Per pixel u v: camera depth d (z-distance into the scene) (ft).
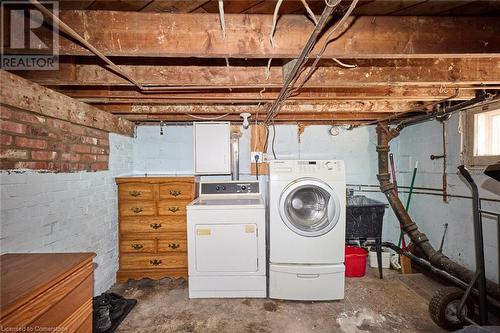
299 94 6.77
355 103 8.32
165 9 3.87
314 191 8.16
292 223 7.70
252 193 10.05
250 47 4.06
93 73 5.26
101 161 8.36
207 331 6.43
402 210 10.03
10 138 4.86
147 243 9.14
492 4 3.81
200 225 7.92
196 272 7.95
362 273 9.27
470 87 6.25
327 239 7.72
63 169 6.47
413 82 5.50
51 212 6.03
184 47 4.00
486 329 4.44
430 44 4.17
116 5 3.75
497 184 7.28
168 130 11.26
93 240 7.82
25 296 2.81
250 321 6.82
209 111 8.43
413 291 8.26
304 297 7.67
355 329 6.45
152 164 11.23
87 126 7.48
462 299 5.85
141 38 3.96
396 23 4.14
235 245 7.94
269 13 4.05
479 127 8.00
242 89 6.78
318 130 11.68
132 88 6.56
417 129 10.63
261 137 11.41
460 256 8.55
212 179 11.37
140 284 8.91
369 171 11.81
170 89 6.20
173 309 7.41
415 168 10.65
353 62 5.49
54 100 5.93
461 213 8.52
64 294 3.44
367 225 9.29
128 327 6.61
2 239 4.71
